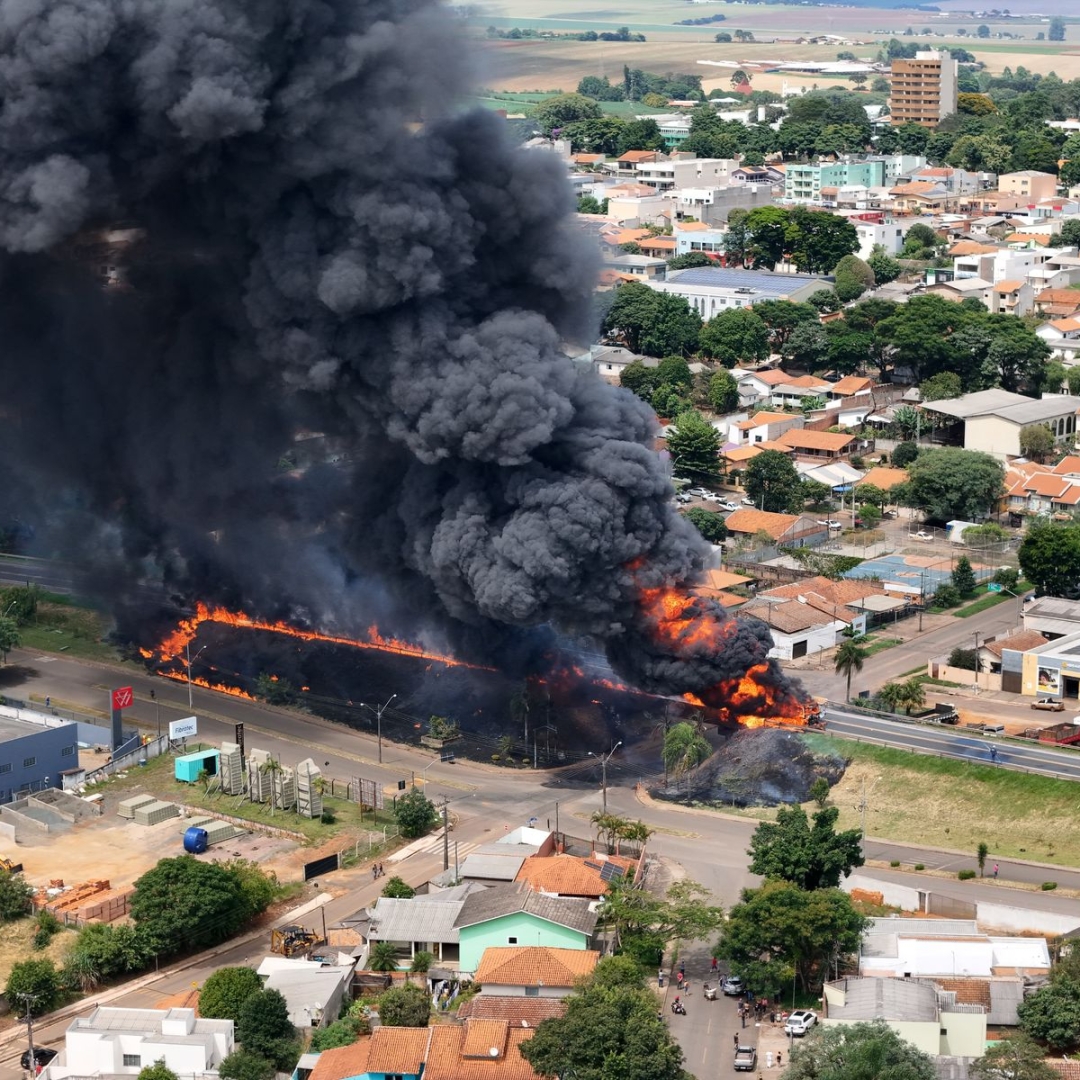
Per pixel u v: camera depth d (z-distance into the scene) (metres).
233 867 131.38
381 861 139.00
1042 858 136.38
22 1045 113.81
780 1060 107.50
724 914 125.38
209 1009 112.69
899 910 127.88
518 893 121.69
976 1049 107.38
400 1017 111.31
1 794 151.00
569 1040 103.38
